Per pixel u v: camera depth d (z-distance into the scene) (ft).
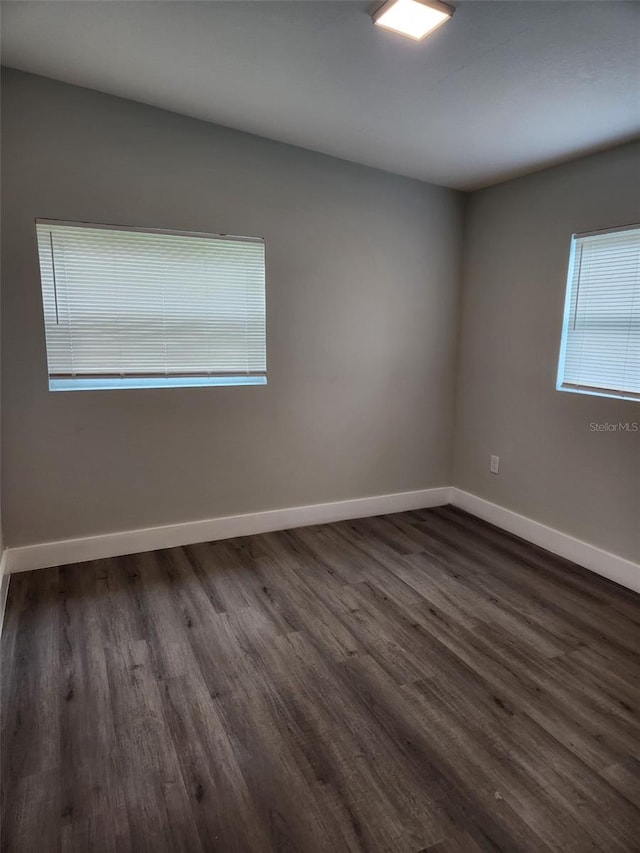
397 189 11.23
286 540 10.77
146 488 9.91
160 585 8.79
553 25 5.65
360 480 12.02
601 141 8.55
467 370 12.39
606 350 9.16
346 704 6.12
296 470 11.27
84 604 8.16
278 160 9.98
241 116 8.93
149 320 9.46
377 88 7.43
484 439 12.01
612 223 8.88
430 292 12.01
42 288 8.66
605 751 5.49
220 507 10.64
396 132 8.93
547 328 10.21
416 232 11.60
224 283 9.91
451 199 11.86
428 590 8.81
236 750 5.42
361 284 11.19
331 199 10.59
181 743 5.49
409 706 6.10
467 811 4.78
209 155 9.42
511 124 8.20
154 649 7.07
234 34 6.41
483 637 7.49
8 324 8.46
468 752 5.45
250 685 6.40
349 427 11.66
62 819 4.63
